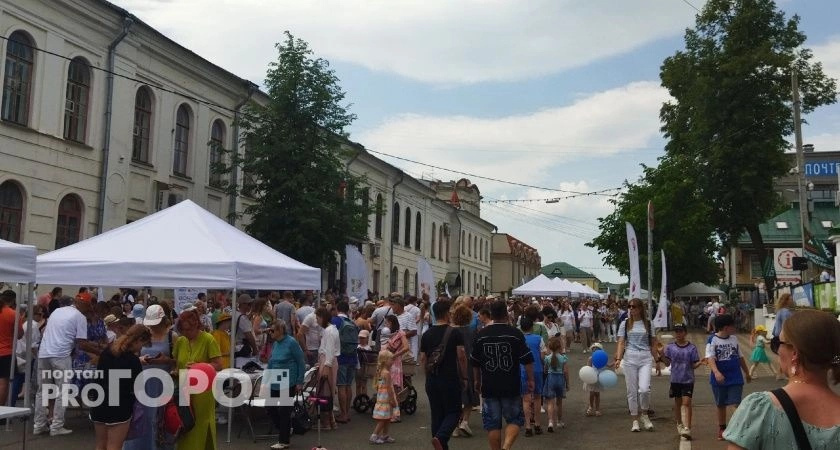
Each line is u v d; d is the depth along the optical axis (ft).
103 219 69.77
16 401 37.52
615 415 40.75
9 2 59.26
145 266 35.06
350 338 38.40
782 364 9.40
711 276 154.40
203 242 37.50
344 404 38.45
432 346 26.63
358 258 74.95
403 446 32.53
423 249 169.07
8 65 60.03
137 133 75.87
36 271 33.53
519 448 31.76
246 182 77.77
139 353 24.21
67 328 32.96
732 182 120.67
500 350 25.26
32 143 61.93
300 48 74.74
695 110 123.85
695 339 108.27
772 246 185.78
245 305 43.37
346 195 77.30
